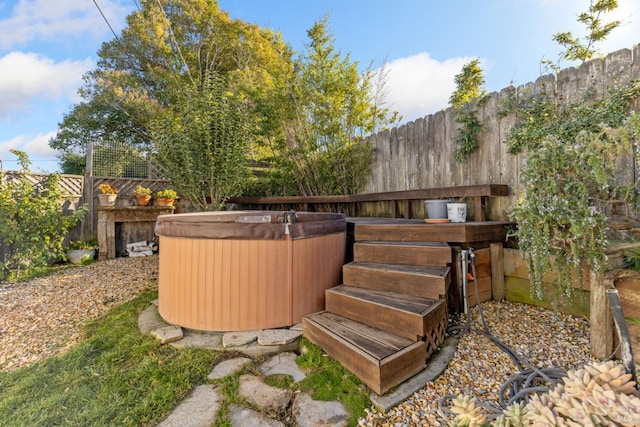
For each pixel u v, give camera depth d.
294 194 6.00
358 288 2.32
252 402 1.45
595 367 0.87
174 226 2.26
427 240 2.58
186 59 11.08
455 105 3.45
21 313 2.80
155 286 3.53
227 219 2.11
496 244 2.64
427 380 1.58
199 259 2.17
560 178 1.83
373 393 1.49
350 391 1.52
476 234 2.49
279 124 5.59
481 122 3.24
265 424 1.31
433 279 2.00
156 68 11.05
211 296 2.15
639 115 1.55
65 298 3.20
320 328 1.91
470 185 3.10
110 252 5.27
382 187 4.62
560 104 2.63
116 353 1.94
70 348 2.10
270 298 2.16
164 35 10.88
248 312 2.13
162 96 11.21
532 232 1.90
